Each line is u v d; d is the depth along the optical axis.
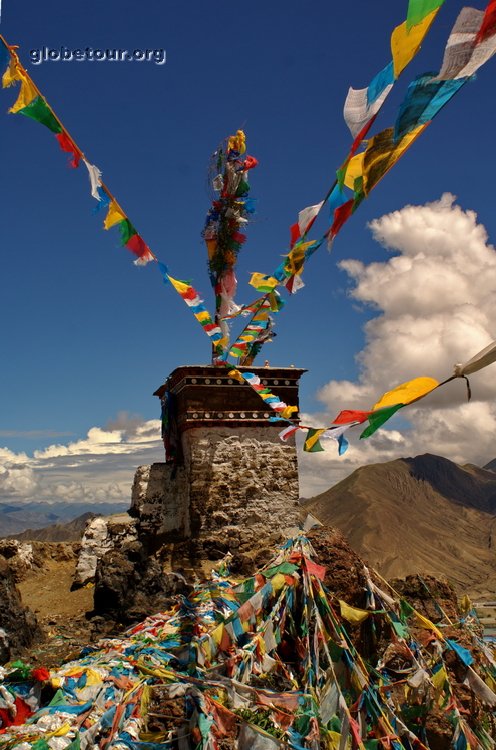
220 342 13.06
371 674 13.10
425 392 6.79
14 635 13.76
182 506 18.88
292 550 13.93
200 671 10.02
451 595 18.80
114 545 18.61
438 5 5.33
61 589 18.95
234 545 17.98
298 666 11.93
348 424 7.56
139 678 10.06
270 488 18.66
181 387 18.94
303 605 12.13
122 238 10.69
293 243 9.22
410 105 5.91
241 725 8.89
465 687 14.58
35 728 8.65
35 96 8.78
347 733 9.20
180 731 9.22
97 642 12.84
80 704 9.33
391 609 14.04
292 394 19.34
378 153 6.66
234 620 11.16
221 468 18.48
